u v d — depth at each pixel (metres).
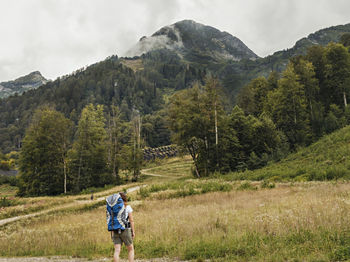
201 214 12.85
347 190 15.38
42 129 51.97
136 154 62.78
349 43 71.69
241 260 6.07
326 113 53.22
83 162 54.25
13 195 55.34
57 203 29.89
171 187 30.69
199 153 51.19
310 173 28.75
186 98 48.28
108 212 6.01
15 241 10.91
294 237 7.14
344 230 6.87
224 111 49.28
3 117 186.38
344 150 32.09
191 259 6.93
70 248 9.37
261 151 51.09
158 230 9.87
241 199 19.19
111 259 7.60
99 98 194.00
